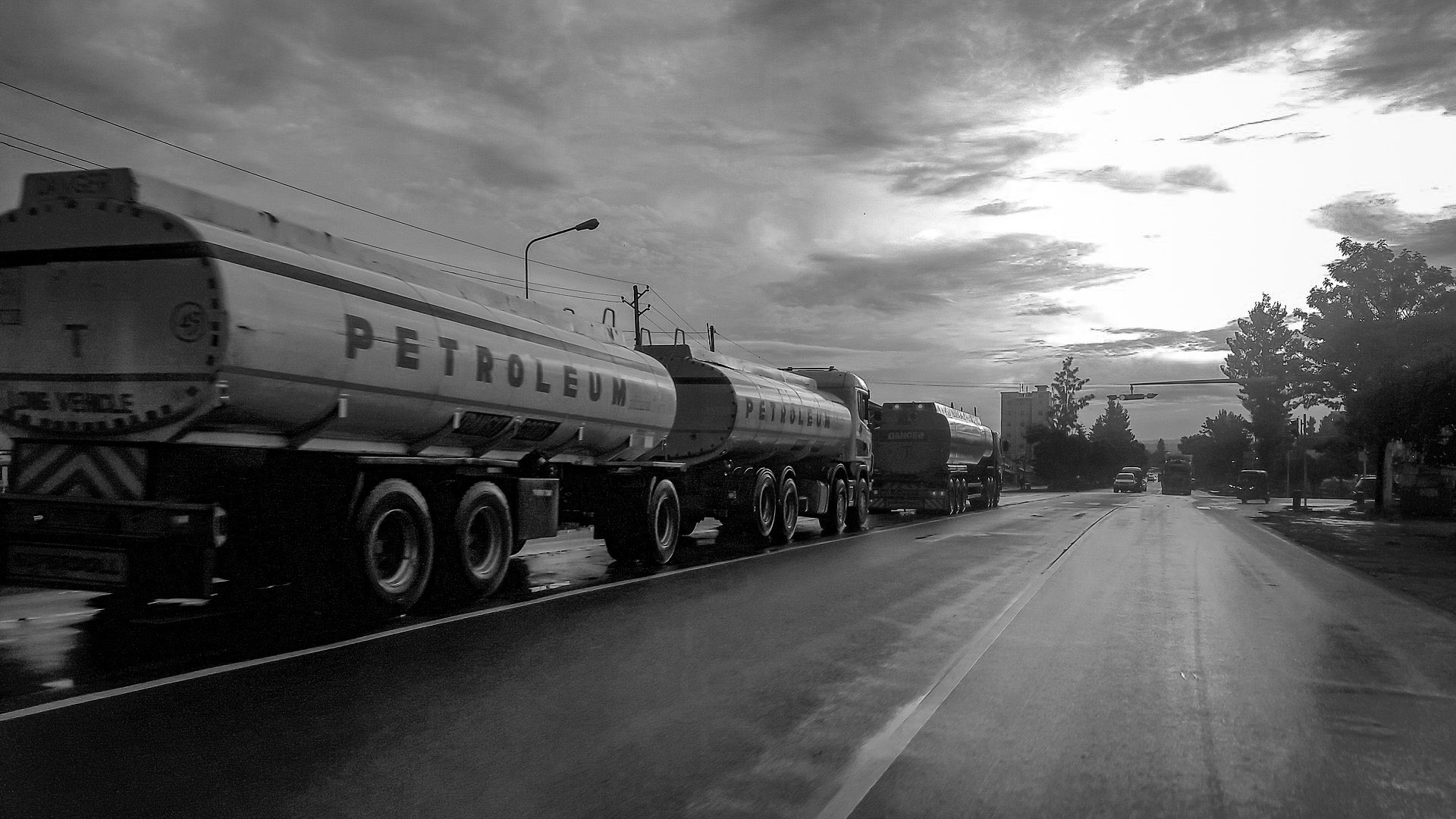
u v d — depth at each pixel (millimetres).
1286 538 23703
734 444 18062
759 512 18594
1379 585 14266
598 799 4914
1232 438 89812
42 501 8156
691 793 5027
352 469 9422
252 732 5910
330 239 9719
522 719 6320
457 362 10586
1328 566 17000
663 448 16531
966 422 36719
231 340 7926
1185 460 75812
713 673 7742
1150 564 16453
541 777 5234
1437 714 6832
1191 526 27484
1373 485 47688
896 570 14969
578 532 21594
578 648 8539
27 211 8219
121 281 8094
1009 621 10359
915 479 32406
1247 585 13992
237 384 8078
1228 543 21609
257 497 8867
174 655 8031
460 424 10883
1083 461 96312
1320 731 6379
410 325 9977
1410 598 12805
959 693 7211
